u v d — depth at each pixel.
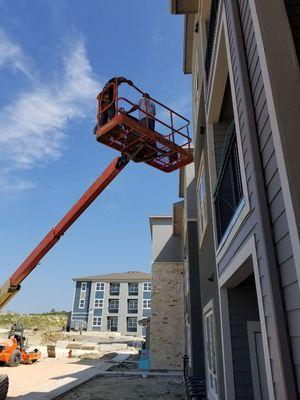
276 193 2.66
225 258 5.14
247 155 3.25
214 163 6.47
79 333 45.06
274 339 2.59
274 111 2.58
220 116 6.66
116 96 7.52
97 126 8.07
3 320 52.22
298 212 2.26
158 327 19.06
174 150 8.30
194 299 11.34
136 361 23.42
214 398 6.50
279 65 2.72
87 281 53.41
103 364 21.28
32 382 13.76
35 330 42.38
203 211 8.28
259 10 2.96
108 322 51.22
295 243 2.26
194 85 10.25
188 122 9.23
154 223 21.28
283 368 2.42
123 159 9.12
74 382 13.66
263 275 2.91
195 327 10.94
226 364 5.16
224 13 4.36
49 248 10.70
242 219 3.58
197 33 9.20
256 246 3.14
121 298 52.19
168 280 19.92
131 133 7.80
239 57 3.38
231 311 5.44
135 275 54.75
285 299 2.54
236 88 3.63
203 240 8.32
